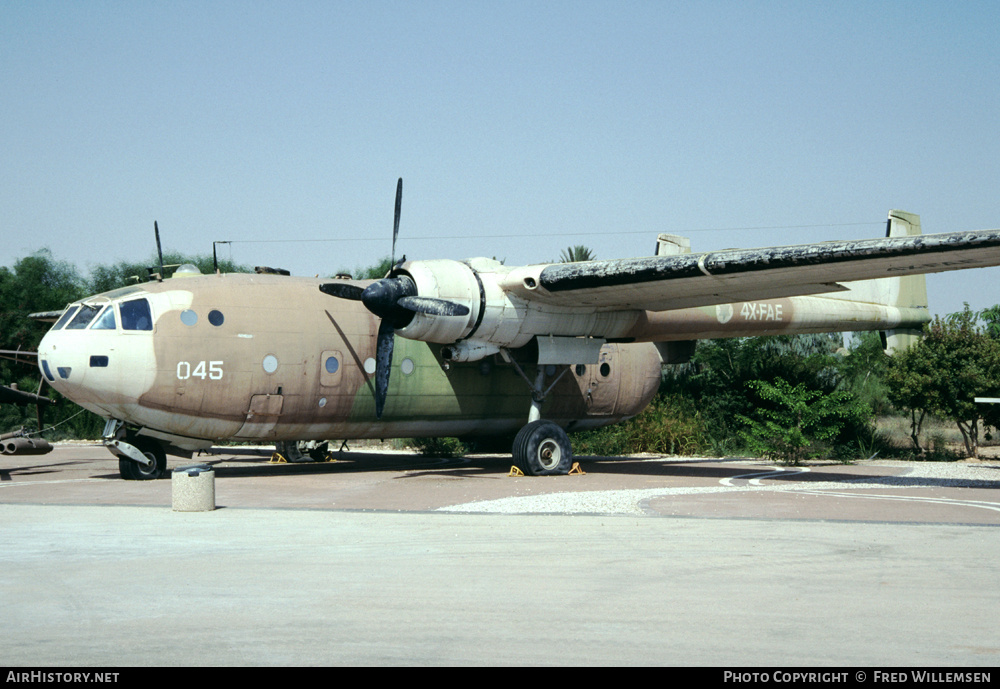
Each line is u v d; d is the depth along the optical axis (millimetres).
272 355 16125
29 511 11320
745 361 26859
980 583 7141
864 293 22203
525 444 16984
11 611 6238
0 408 31797
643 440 25453
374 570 7605
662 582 7168
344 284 15945
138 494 13680
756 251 13797
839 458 22906
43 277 37500
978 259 12586
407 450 27156
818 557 8219
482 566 7781
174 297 15625
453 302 16016
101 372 14898
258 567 7715
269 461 21359
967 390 22016
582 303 16969
